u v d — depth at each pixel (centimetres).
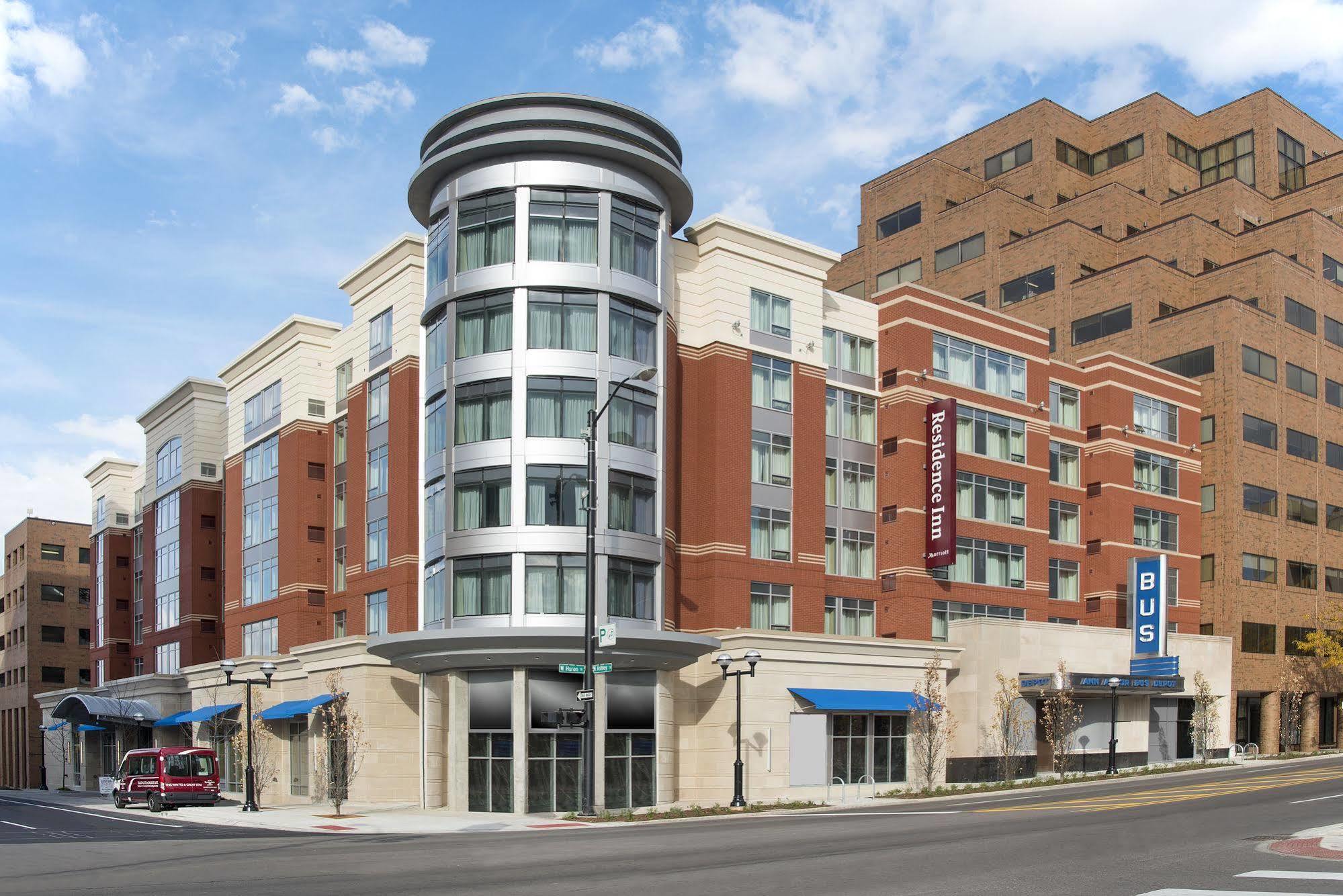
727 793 4350
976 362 5644
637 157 4297
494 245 4253
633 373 4266
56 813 4578
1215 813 2875
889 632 5178
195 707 6334
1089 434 6316
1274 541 6962
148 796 4512
